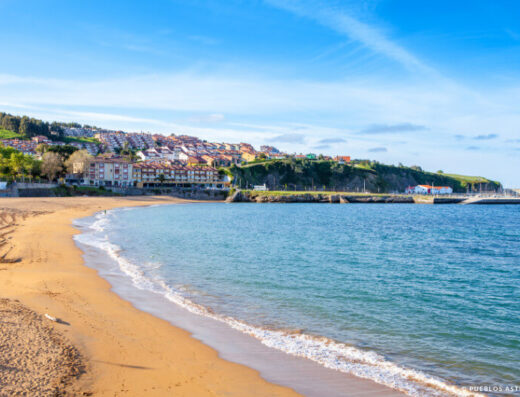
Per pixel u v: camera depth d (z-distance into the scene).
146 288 20.78
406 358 12.83
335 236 50.50
